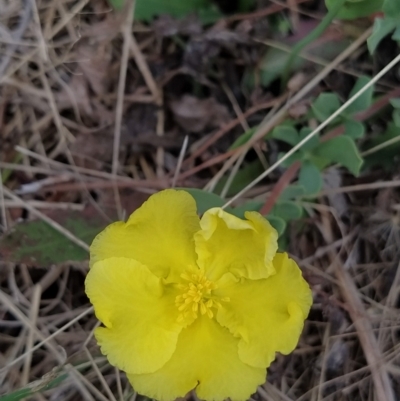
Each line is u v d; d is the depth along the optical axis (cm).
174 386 6
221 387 6
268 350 6
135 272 6
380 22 7
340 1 7
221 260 7
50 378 7
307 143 8
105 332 6
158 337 6
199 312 7
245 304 6
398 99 7
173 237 7
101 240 6
